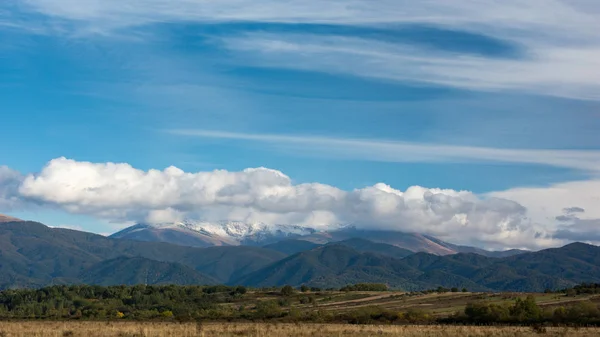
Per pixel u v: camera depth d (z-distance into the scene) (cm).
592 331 11200
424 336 9825
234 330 10894
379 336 9706
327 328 12225
